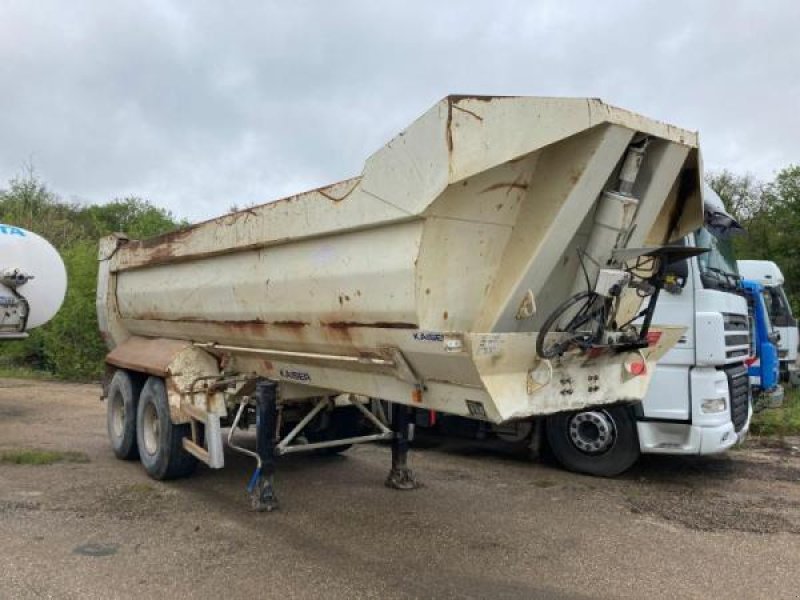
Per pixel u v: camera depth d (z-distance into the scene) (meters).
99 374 17.47
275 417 6.25
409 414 7.03
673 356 7.08
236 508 6.23
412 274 4.20
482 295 4.51
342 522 5.82
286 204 5.29
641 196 4.66
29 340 19.20
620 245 4.61
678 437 7.21
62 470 7.71
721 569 4.82
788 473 7.79
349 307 4.77
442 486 7.10
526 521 5.91
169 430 7.00
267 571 4.71
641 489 7.04
